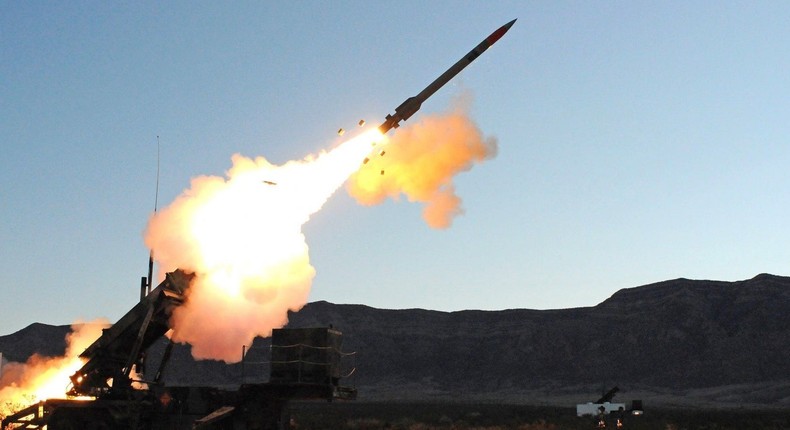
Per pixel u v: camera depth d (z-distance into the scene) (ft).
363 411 342.44
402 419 270.26
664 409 397.39
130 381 115.34
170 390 113.39
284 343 108.88
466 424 246.47
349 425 221.87
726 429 242.58
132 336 117.91
